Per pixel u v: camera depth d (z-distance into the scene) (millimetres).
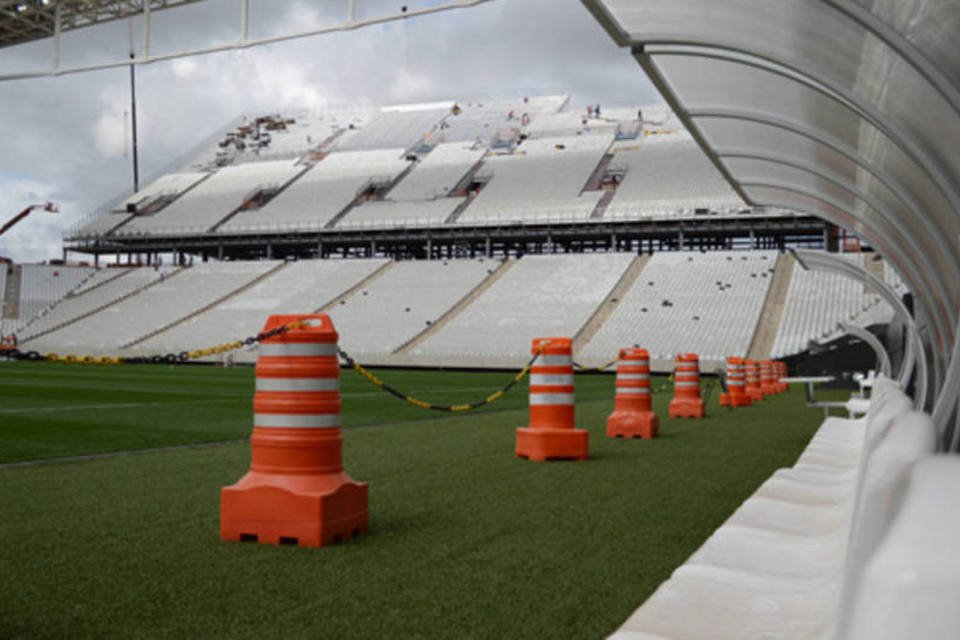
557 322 48625
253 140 85250
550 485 7398
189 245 68500
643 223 57719
